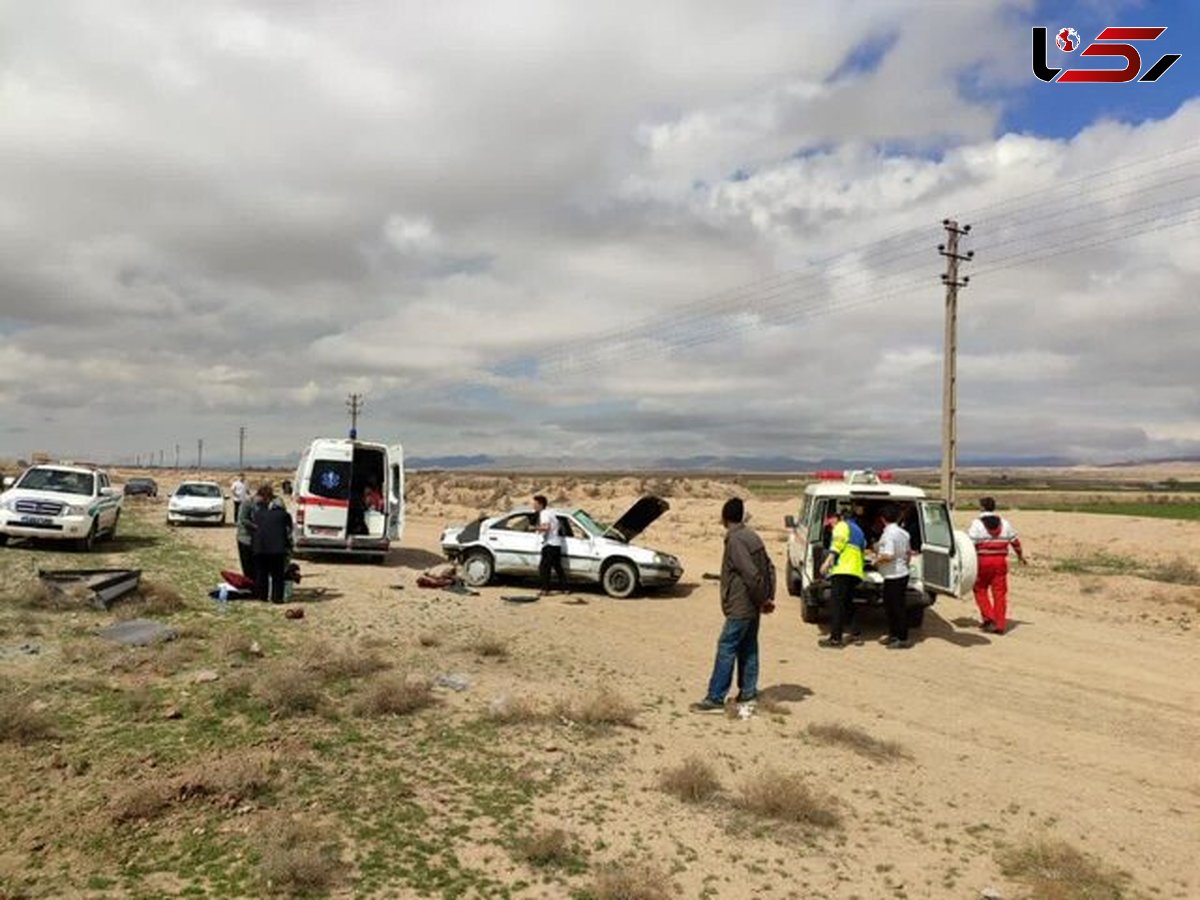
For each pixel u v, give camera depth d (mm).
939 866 5398
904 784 6801
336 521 18953
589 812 5887
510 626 12445
